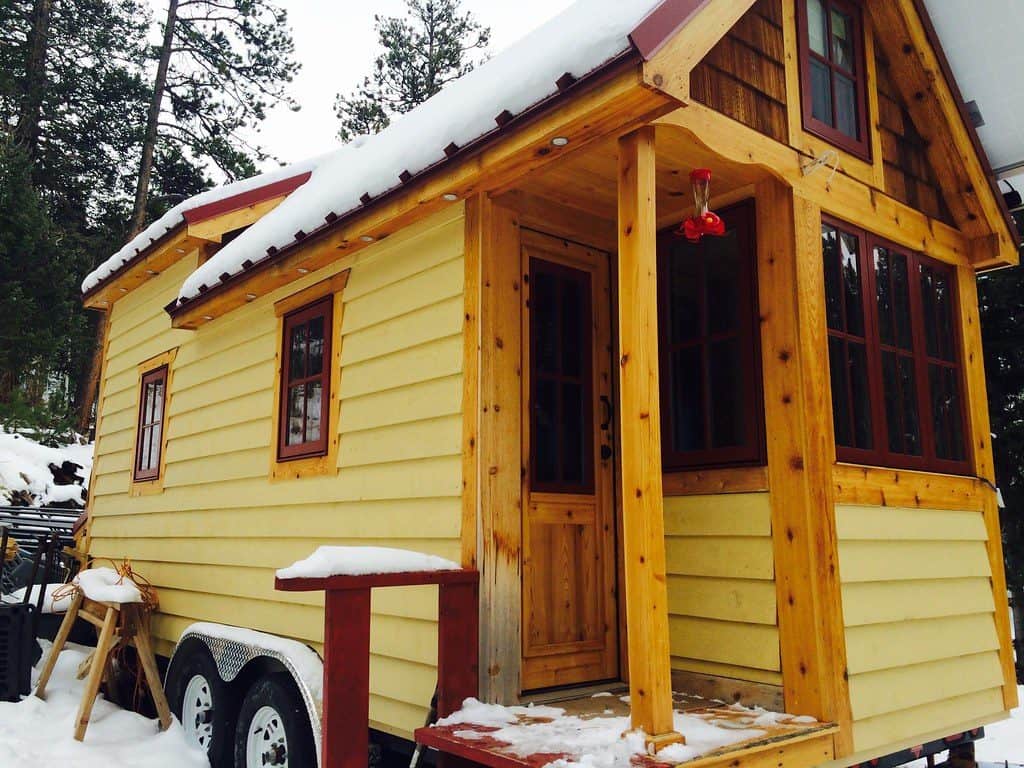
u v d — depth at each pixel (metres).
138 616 5.18
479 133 2.99
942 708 3.55
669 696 2.52
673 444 3.62
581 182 3.49
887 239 3.83
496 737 2.71
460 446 3.40
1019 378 8.16
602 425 3.90
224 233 6.33
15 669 5.31
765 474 3.23
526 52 4.16
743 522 3.26
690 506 3.48
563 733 2.76
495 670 3.17
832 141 3.55
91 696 4.66
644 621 2.52
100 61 17.27
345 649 2.94
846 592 3.16
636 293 2.67
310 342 4.60
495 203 3.46
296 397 4.68
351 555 2.96
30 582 5.54
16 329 12.39
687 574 3.45
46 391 15.52
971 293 4.36
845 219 3.55
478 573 3.19
